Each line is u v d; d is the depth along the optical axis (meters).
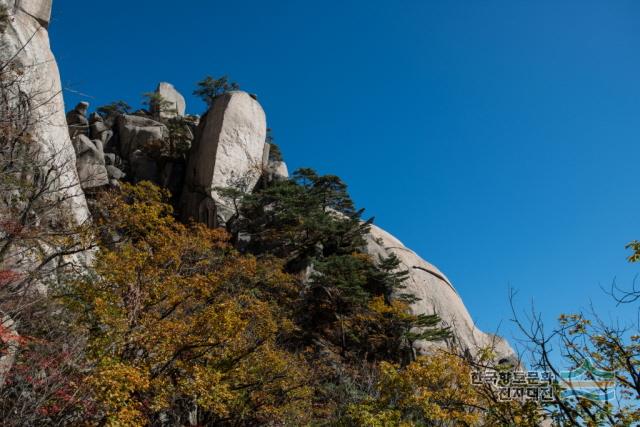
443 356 14.07
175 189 42.25
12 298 12.67
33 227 14.09
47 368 11.30
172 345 12.69
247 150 42.25
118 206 17.09
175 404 15.35
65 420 11.02
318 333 28.73
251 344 16.53
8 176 13.70
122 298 13.59
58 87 26.06
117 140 44.19
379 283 33.41
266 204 36.56
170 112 51.25
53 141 22.36
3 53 22.22
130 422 10.69
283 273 29.09
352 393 18.64
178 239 17.86
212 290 15.57
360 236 35.00
